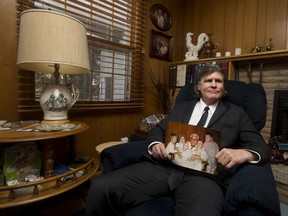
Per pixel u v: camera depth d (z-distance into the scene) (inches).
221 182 40.6
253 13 89.5
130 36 86.4
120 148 46.8
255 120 52.1
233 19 95.4
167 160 44.6
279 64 81.1
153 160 46.2
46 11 43.3
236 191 31.2
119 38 82.4
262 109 52.4
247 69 87.8
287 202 67.2
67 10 66.2
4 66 54.7
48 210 57.2
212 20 102.1
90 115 75.4
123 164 45.7
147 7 93.0
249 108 53.4
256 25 88.8
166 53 103.3
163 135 50.8
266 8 86.0
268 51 77.2
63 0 65.2
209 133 39.4
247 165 38.1
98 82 77.1
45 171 46.8
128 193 39.4
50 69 53.3
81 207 58.9
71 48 45.8
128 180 40.3
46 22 43.3
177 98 61.7
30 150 47.6
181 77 98.3
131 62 88.2
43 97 49.3
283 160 71.7
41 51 43.1
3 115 55.1
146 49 94.3
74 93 54.2
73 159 57.3
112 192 38.1
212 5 102.0
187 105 54.2
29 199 39.6
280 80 80.9
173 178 42.3
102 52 77.6
